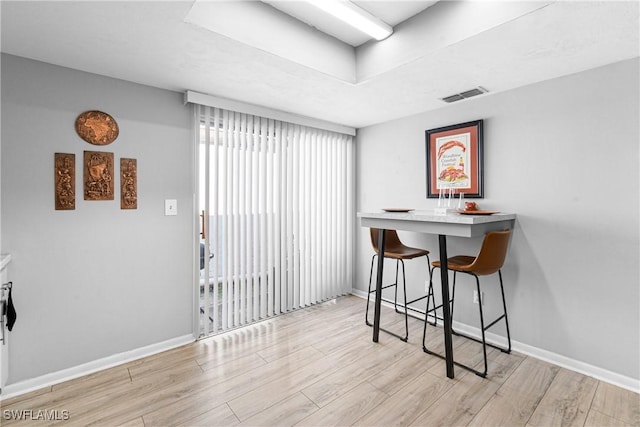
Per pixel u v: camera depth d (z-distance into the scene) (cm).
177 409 190
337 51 240
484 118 280
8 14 161
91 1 151
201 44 191
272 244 335
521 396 202
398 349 265
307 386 212
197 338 282
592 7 152
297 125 352
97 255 235
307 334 295
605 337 220
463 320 301
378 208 379
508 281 267
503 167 268
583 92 227
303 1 198
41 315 214
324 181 382
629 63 208
